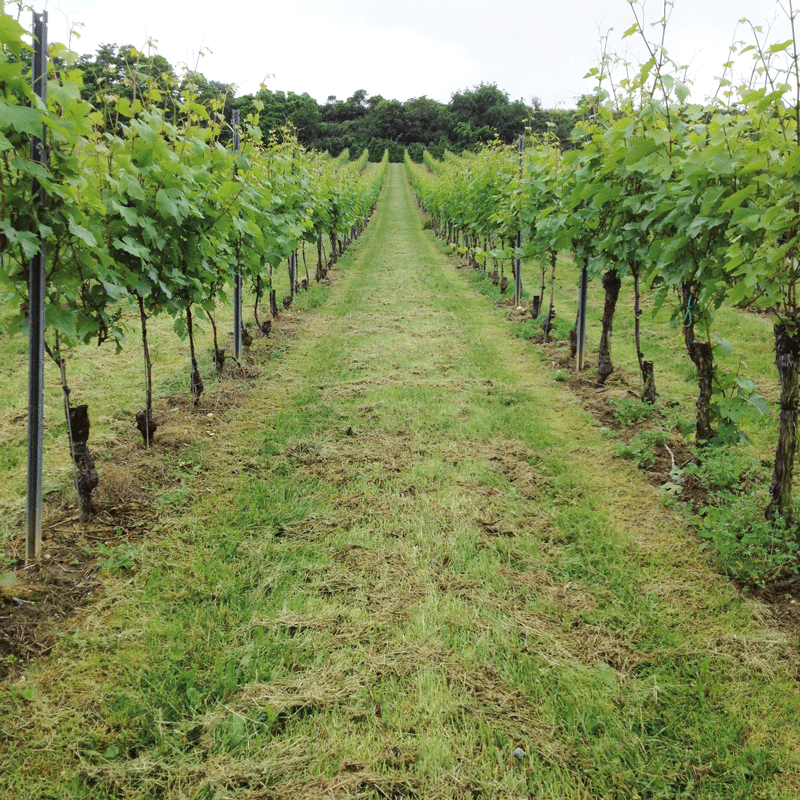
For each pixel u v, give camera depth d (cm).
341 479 420
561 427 520
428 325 890
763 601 298
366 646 268
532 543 346
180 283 440
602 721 231
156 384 598
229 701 239
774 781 210
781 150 300
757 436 467
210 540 344
